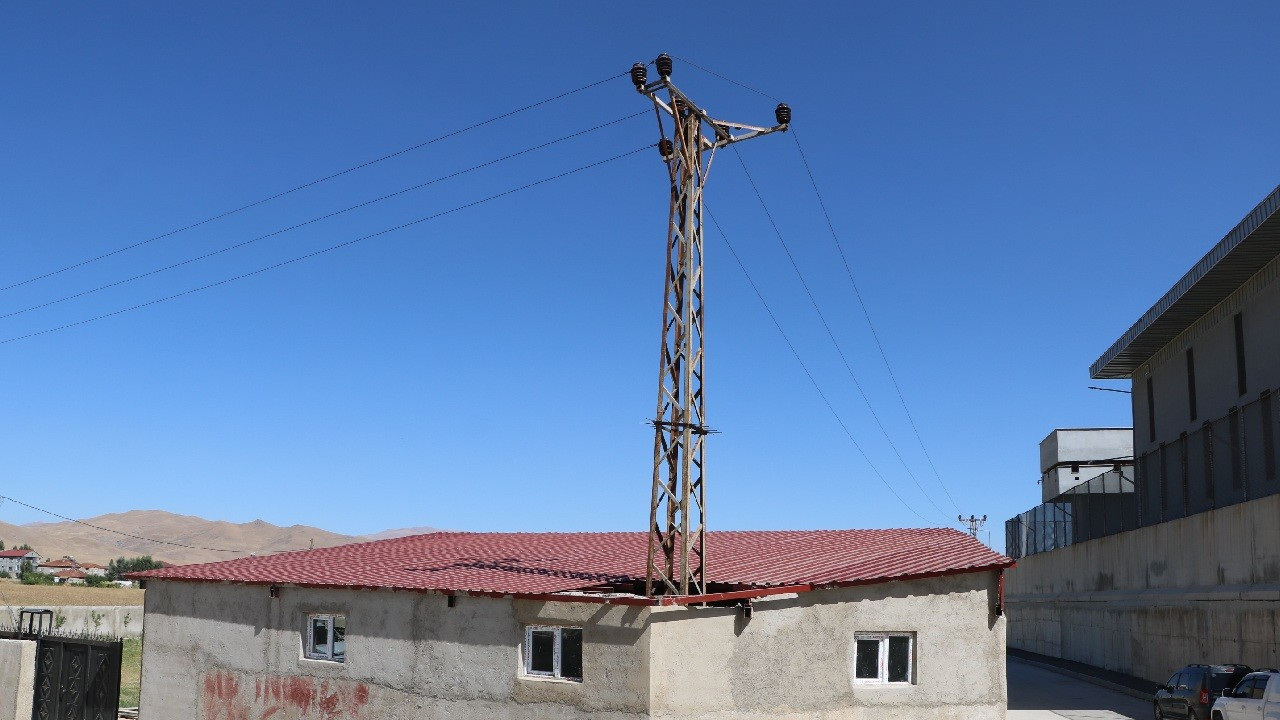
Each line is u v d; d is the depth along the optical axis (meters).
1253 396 33.16
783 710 16.27
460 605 17.84
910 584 17.30
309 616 20.14
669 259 16.31
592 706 16.05
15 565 167.75
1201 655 31.22
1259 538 27.44
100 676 22.20
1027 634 56.62
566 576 19.19
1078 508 47.62
